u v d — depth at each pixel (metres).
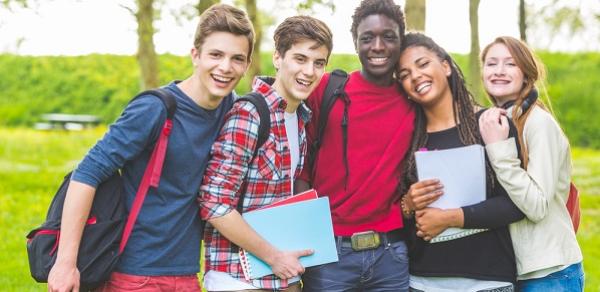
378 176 3.65
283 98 3.38
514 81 3.88
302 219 3.39
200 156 3.21
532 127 3.64
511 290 3.66
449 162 3.61
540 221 3.63
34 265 3.08
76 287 3.02
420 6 7.20
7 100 26.69
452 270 3.65
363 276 3.68
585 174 16.39
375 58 3.67
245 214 3.34
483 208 3.57
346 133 3.67
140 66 11.34
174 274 3.22
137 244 3.18
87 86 26.58
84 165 3.07
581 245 9.39
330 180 3.71
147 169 3.15
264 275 3.33
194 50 3.24
